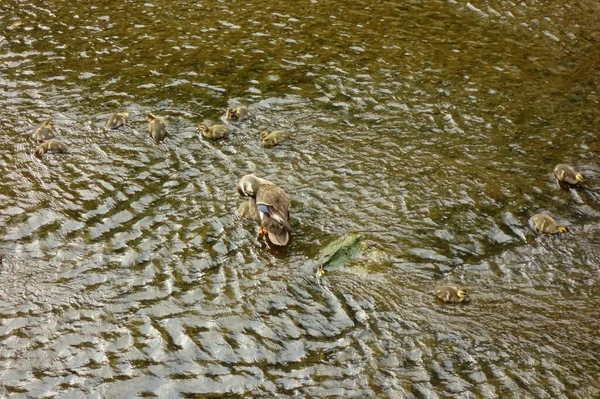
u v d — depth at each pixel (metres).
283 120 13.29
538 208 10.67
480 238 10.01
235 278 9.35
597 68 15.03
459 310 8.66
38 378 7.96
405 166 11.80
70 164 12.00
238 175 11.63
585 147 12.26
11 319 8.77
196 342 8.38
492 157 12.02
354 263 9.52
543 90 14.20
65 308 8.95
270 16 18.00
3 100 13.99
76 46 16.34
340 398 7.51
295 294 9.04
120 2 18.91
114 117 13.03
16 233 10.31
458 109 13.55
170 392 7.73
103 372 8.02
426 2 18.78
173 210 10.78
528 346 8.12
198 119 13.35
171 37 16.83
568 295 8.93
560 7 18.12
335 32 17.02
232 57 15.80
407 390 7.58
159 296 9.10
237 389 7.72
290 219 10.45
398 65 15.33
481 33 16.86
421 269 9.38
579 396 7.45
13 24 17.42
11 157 12.18
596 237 10.01
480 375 7.75
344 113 13.50
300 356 8.12
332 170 11.71
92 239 10.19
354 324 8.53
